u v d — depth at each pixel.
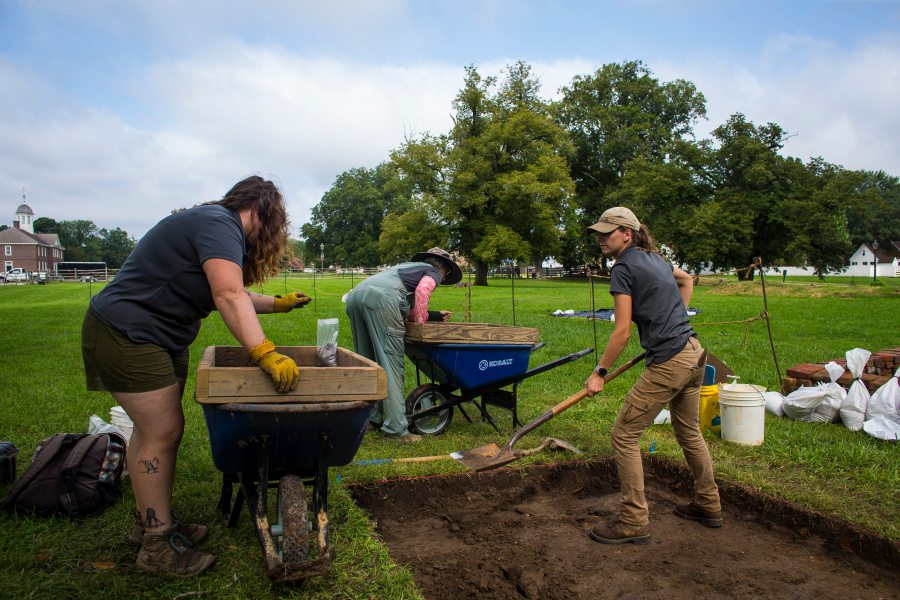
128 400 2.77
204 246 2.74
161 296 2.78
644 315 3.54
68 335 12.96
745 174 43.84
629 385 7.48
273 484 3.05
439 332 5.14
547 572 3.23
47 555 3.00
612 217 3.66
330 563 2.69
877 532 3.44
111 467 3.60
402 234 47.50
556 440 4.93
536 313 18.86
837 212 43.47
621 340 3.58
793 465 4.64
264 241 3.15
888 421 5.33
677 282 3.86
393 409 5.24
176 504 3.71
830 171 44.16
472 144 45.31
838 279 67.12
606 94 56.03
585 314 17.91
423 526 3.91
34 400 6.32
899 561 3.30
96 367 2.76
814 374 6.38
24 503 3.37
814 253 44.75
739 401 5.08
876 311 19.70
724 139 46.22
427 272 5.46
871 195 42.72
